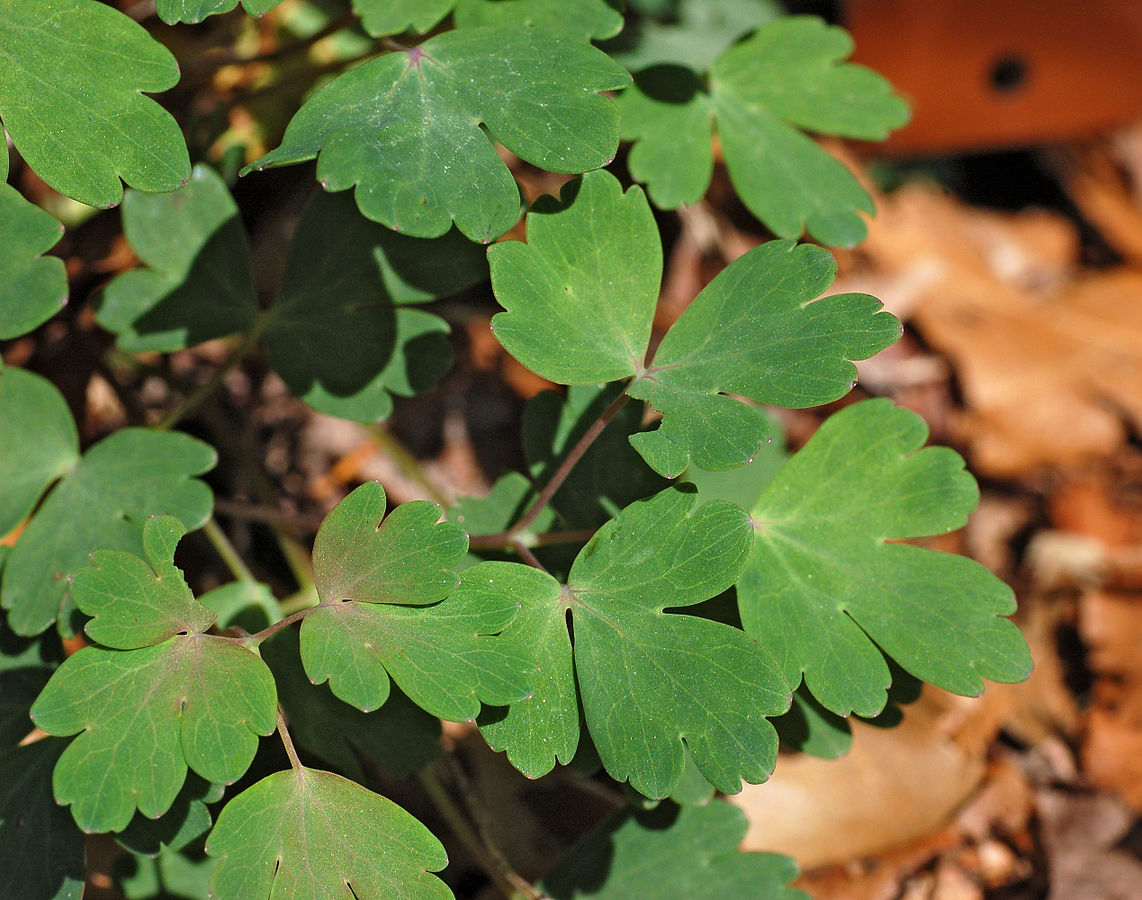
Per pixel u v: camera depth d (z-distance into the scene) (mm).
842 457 430
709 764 409
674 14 537
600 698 412
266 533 502
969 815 502
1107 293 701
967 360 658
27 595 432
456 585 409
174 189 414
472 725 490
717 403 415
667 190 455
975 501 427
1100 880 498
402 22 433
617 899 441
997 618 424
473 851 459
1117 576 565
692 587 414
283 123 520
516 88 422
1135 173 750
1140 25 604
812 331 417
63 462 441
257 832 407
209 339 450
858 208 460
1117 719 521
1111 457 639
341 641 409
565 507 440
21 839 419
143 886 441
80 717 404
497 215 415
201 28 520
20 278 419
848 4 605
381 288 448
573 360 420
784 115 465
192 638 410
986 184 772
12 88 412
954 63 629
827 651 422
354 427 531
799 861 490
